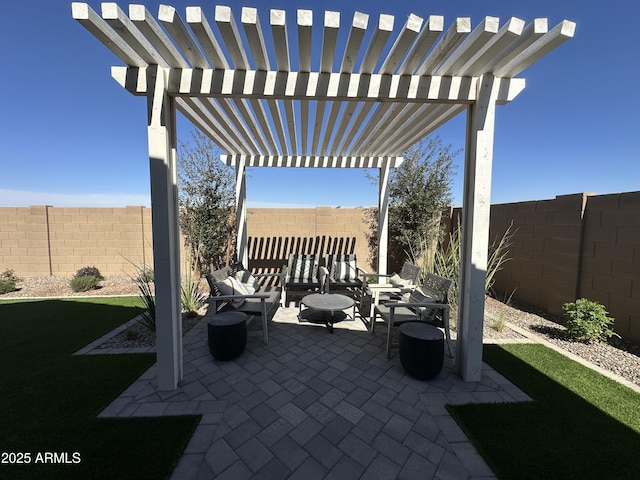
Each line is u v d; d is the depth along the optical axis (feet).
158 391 7.63
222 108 10.14
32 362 9.21
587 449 5.54
